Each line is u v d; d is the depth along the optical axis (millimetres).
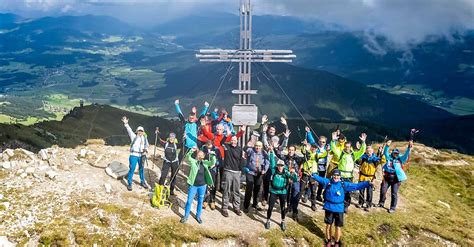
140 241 16109
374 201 24047
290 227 19016
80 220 16422
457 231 22469
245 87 24188
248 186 19188
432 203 27484
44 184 18281
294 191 19266
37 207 16625
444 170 42250
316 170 20672
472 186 37594
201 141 20250
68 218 16375
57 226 15836
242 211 19953
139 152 19109
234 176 18750
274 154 19672
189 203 17406
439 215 24531
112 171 20438
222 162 20109
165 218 17578
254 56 23844
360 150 20625
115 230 16312
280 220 19641
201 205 17766
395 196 22469
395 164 22297
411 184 31875
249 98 24391
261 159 19344
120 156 24297
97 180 19547
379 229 20812
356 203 23062
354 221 20891
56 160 20938
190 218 18156
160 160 25609
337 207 17719
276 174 18062
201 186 17438
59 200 17234
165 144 19000
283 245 17938
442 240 21297
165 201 19000
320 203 22312
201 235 17203
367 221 21109
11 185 17828
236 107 23547
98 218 16656
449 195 33062
